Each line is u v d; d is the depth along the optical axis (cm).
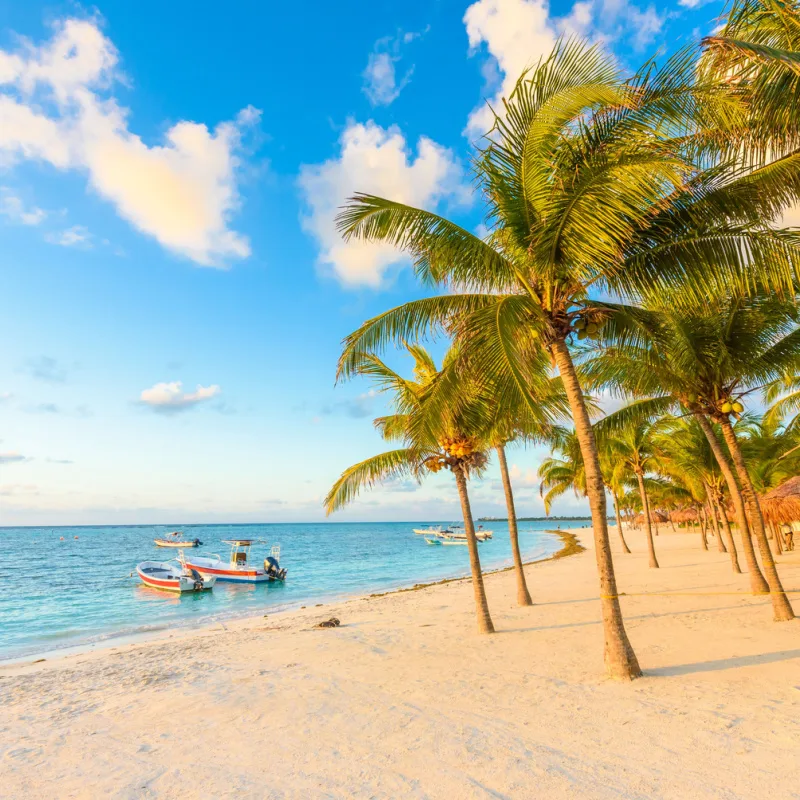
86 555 6456
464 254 702
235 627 1534
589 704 537
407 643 990
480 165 667
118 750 512
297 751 477
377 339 765
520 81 610
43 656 1330
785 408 1703
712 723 455
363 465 1131
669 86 570
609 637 633
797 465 2209
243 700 662
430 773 408
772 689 533
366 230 717
